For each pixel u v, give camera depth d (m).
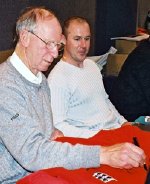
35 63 1.51
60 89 2.19
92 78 2.35
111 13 3.98
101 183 1.32
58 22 1.51
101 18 3.94
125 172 1.41
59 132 1.75
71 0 3.39
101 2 3.90
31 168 1.38
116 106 2.47
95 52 3.95
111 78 2.72
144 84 2.37
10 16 2.55
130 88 2.40
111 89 2.58
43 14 1.49
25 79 1.51
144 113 2.40
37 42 1.47
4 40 2.52
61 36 1.53
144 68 2.37
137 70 2.38
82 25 2.30
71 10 3.42
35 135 1.40
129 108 2.41
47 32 1.47
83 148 1.41
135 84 2.39
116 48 3.94
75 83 2.26
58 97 2.18
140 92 2.38
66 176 1.29
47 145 1.40
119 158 1.37
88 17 3.73
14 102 1.42
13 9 2.58
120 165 1.37
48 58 1.51
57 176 1.29
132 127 1.80
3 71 1.49
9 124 1.40
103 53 4.02
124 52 3.90
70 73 2.26
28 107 1.48
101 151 1.41
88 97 2.29
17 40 1.53
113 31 4.02
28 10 1.52
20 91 1.46
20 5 2.64
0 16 2.47
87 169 1.41
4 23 2.50
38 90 1.60
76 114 2.27
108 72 3.62
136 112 2.41
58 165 1.37
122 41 3.90
